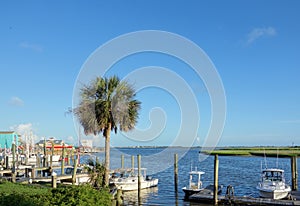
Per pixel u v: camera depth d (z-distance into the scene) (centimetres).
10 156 4775
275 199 2542
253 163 7094
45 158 4306
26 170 3378
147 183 3353
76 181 2830
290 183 3822
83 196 1177
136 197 2945
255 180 4150
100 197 1245
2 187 1546
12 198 1065
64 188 1234
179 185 3672
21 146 5859
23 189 1488
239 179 4259
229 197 2608
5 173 3547
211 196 2683
